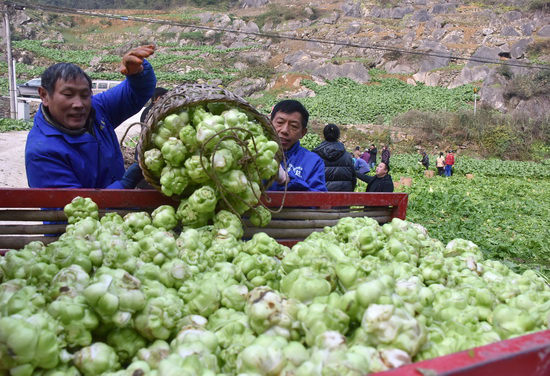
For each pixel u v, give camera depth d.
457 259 3.00
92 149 3.42
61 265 2.01
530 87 48.41
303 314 1.87
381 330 1.71
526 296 2.35
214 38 73.81
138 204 2.92
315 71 58.69
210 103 2.76
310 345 1.81
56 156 3.21
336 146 6.78
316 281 2.00
